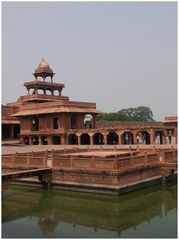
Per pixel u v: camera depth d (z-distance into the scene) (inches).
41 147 1535.4
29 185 790.5
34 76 2284.7
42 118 1769.2
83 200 679.7
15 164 830.5
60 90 2317.9
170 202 652.7
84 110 1760.6
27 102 2138.3
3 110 1982.0
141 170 733.9
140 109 3890.3
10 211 605.3
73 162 721.6
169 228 495.5
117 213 582.6
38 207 631.2
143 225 513.7
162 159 826.2
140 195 708.7
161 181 804.6
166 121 1861.5
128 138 1718.8
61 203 653.9
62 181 728.3
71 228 503.8
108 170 658.8
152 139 1493.6
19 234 475.5
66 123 1688.0
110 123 1950.1
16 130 2100.1
